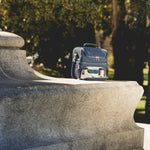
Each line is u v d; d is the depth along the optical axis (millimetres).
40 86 3180
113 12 11500
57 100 3252
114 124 3975
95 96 3602
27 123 3084
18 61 4012
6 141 2904
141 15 10930
